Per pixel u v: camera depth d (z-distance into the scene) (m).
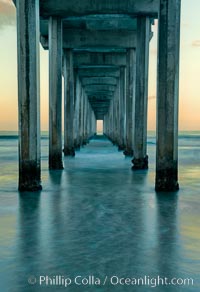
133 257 5.51
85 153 30.91
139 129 17.58
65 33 24.19
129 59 24.91
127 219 7.86
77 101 35.91
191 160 25.72
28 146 11.28
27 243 6.19
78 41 24.25
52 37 17.48
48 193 11.09
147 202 9.73
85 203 9.56
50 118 17.58
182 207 9.12
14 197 10.40
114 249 5.88
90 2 16.81
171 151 11.41
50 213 8.41
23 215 8.22
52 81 17.50
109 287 4.50
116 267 5.12
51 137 17.61
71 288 4.48
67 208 8.95
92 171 17.02
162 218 7.96
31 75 11.02
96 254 5.64
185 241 6.30
